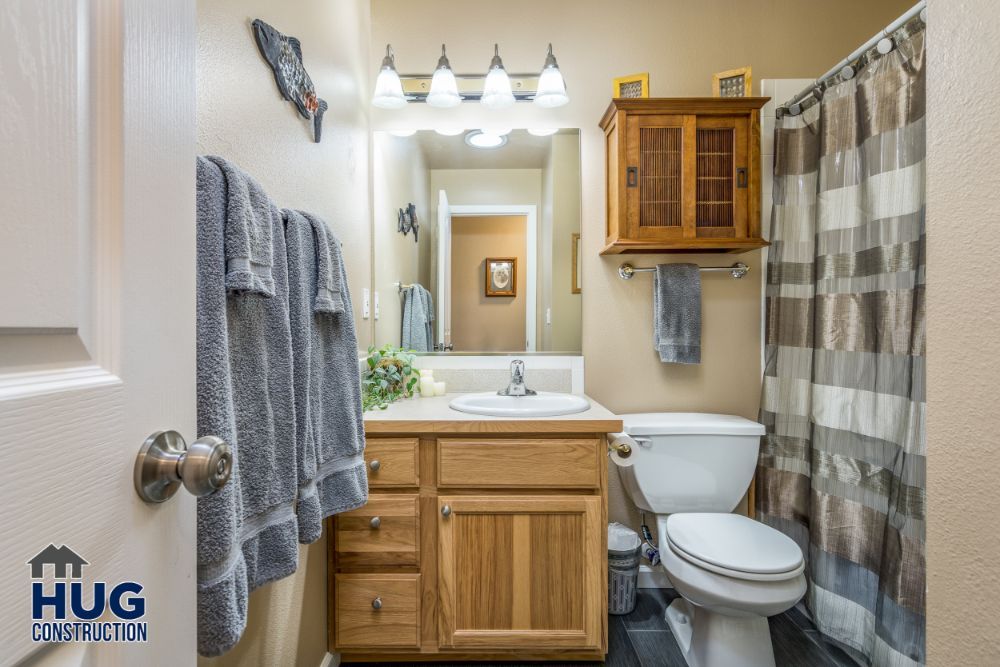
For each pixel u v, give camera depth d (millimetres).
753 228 1594
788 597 1157
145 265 380
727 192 1614
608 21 1803
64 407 302
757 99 1568
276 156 945
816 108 1587
